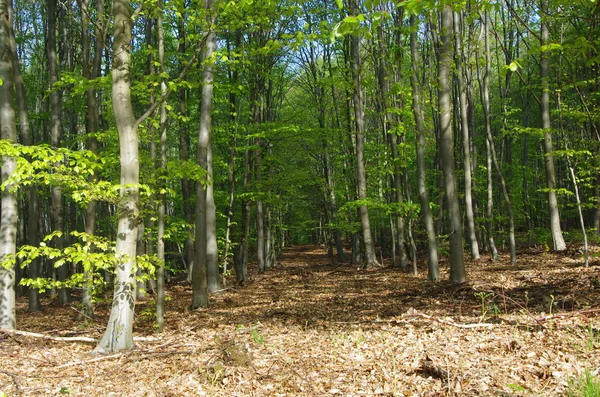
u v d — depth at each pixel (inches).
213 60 312.2
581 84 349.1
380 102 751.1
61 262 267.0
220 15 315.3
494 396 171.6
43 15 751.1
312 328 340.8
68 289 596.4
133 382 224.7
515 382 184.1
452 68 642.8
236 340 307.4
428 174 826.8
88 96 456.1
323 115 871.7
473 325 282.0
